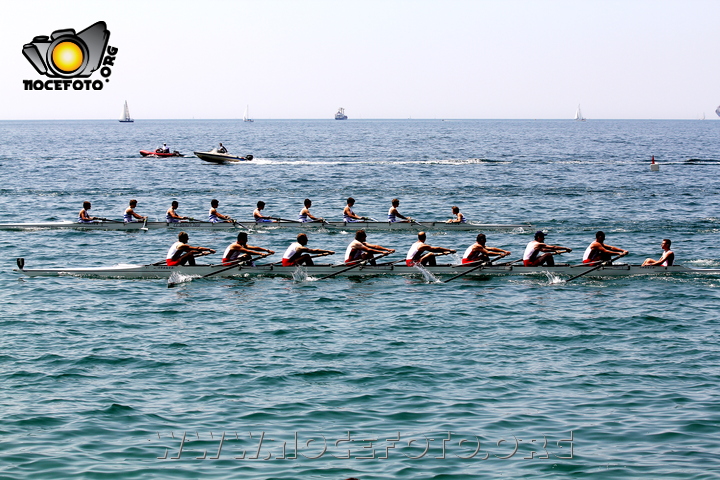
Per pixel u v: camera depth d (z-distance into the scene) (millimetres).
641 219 60688
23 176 95250
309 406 20438
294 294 34625
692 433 18641
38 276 37875
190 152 168125
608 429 18922
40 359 24203
